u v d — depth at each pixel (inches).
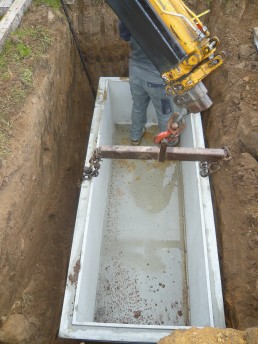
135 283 111.3
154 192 133.6
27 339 84.0
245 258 86.0
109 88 140.6
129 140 150.9
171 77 79.7
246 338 56.7
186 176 126.0
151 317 104.6
